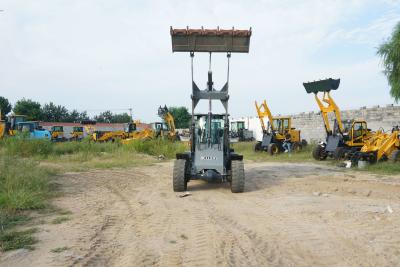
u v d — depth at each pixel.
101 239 5.88
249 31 10.94
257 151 25.88
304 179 12.83
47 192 9.77
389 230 6.20
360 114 26.98
